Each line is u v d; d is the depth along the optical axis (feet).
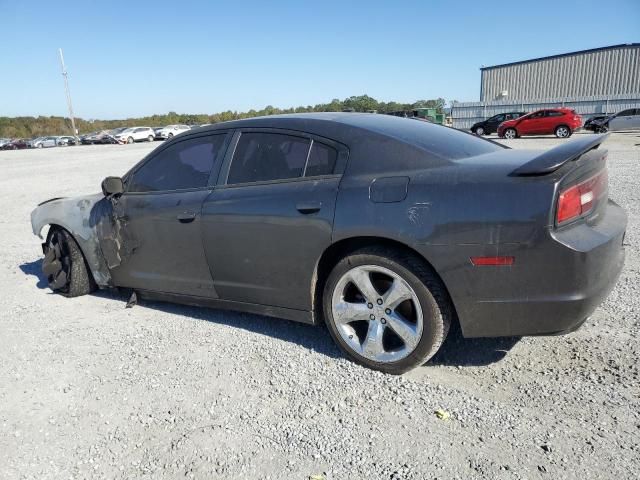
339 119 11.33
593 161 9.39
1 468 8.10
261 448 8.20
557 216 8.46
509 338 11.41
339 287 10.49
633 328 11.48
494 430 8.30
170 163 13.21
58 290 16.33
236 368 10.78
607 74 145.69
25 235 25.70
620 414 8.52
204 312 14.07
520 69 159.33
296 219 10.53
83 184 45.50
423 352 9.71
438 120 128.98
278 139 11.51
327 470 7.63
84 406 9.69
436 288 9.43
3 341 12.77
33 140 168.76
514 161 9.46
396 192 9.57
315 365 10.72
